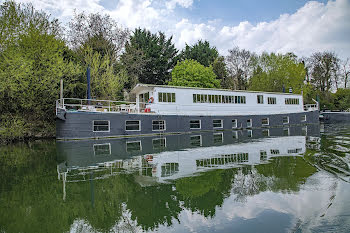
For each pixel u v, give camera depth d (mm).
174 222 5027
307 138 18531
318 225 4523
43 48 23812
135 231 4727
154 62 47906
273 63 50062
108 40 35062
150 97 24000
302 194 6305
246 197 6238
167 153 12984
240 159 10977
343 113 46781
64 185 7766
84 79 29703
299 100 35438
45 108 25078
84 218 5422
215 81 43156
